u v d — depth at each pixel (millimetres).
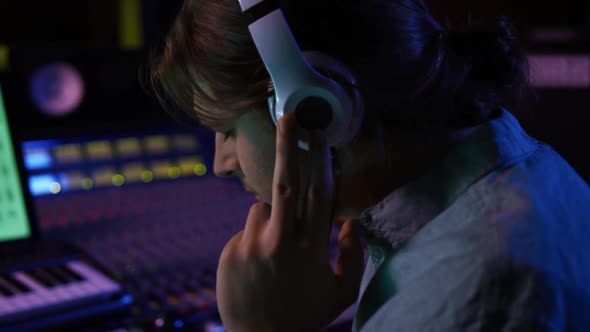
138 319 1143
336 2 658
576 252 613
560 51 1887
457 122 717
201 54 688
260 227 706
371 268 889
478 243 592
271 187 723
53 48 1635
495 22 770
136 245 1475
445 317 570
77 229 1514
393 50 670
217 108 699
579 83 1856
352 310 1209
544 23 2350
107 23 2373
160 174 1746
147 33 2146
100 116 1708
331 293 687
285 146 641
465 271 580
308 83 630
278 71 632
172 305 1193
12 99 1562
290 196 654
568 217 646
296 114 640
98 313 1142
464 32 750
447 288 583
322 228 667
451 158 688
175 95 748
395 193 710
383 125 689
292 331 677
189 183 1774
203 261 1398
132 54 1745
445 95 699
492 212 623
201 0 703
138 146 1723
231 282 684
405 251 662
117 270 1338
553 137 1893
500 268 565
